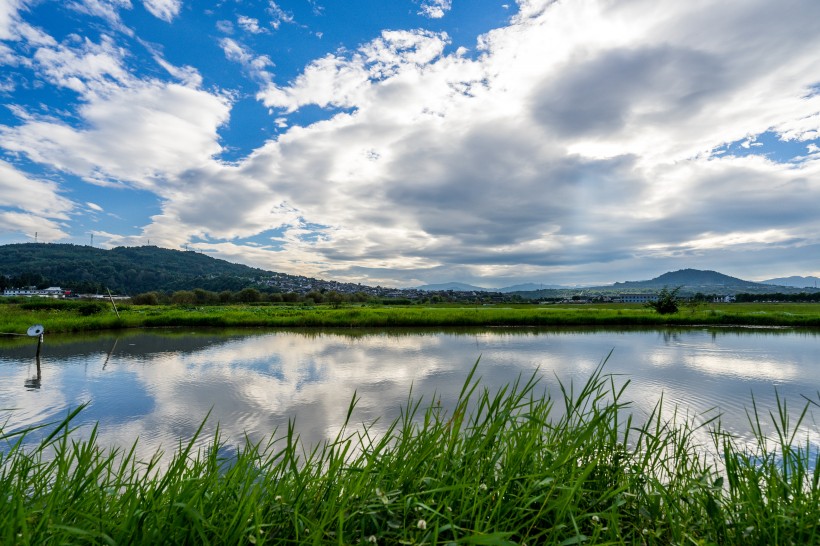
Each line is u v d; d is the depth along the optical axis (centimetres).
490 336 2286
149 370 1317
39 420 805
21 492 176
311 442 659
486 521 172
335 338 2209
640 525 194
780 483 212
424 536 157
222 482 197
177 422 792
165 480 178
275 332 2516
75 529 139
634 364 1405
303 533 166
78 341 2027
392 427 216
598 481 218
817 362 1440
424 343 1989
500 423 221
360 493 186
